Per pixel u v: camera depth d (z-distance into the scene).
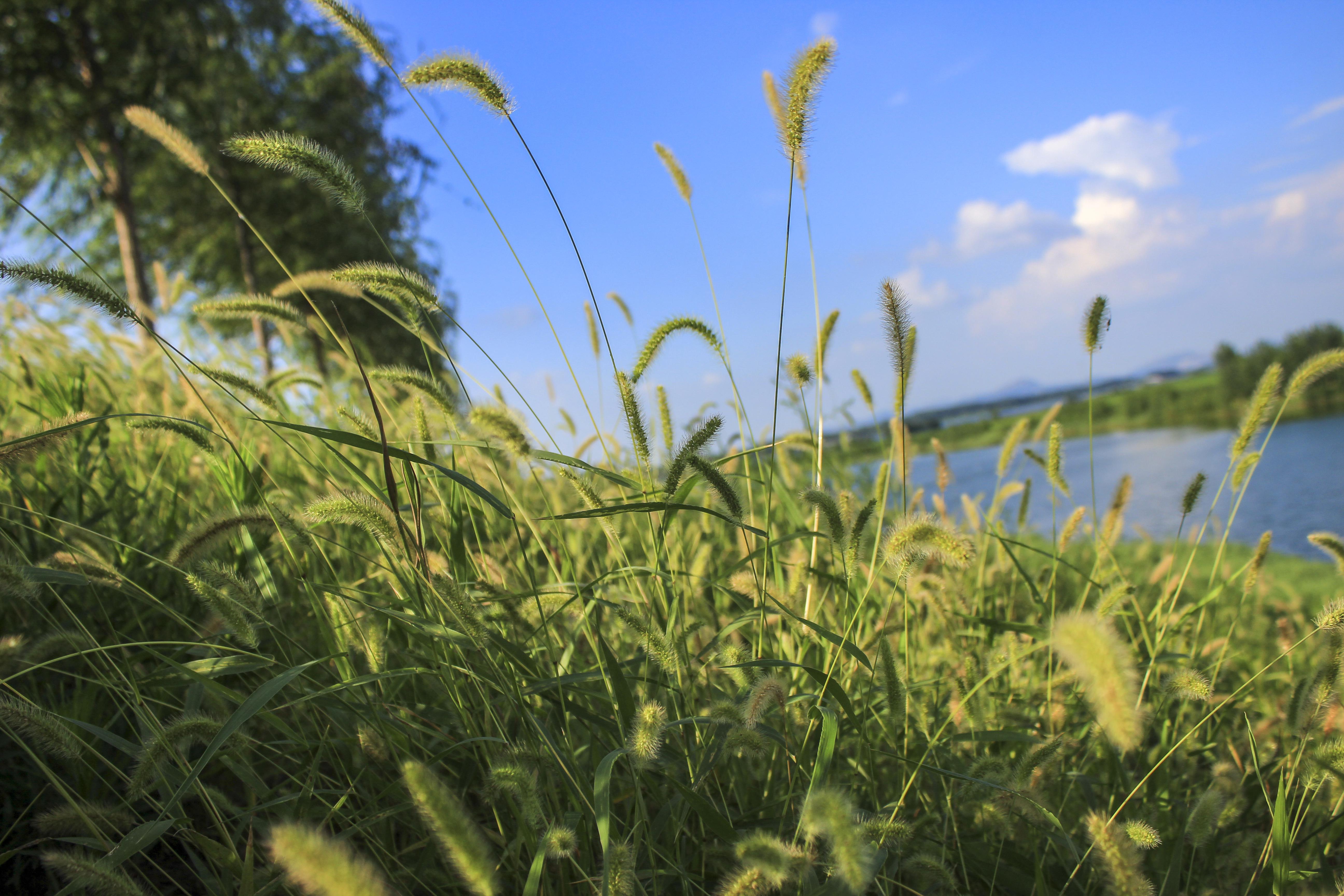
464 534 2.42
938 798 2.17
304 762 1.98
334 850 0.94
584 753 2.10
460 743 1.70
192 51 17.97
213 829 2.09
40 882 1.87
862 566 2.66
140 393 4.06
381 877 0.98
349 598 2.05
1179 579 2.88
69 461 3.02
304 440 2.99
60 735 1.57
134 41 16.38
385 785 1.89
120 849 1.44
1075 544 4.79
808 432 3.09
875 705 2.40
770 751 1.91
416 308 2.30
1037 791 1.97
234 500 2.47
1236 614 2.84
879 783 2.31
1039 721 2.56
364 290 2.24
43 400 3.80
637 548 3.46
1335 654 2.03
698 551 3.42
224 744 1.75
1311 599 5.13
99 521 2.76
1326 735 2.21
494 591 2.11
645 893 1.60
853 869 1.22
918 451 5.46
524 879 1.75
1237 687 3.34
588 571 3.19
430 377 2.27
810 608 2.46
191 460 3.67
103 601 2.54
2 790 1.97
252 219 19.44
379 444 1.77
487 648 1.84
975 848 2.01
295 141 2.05
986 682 2.51
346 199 2.11
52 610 2.49
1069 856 2.09
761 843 1.36
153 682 1.96
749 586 2.34
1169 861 2.11
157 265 4.83
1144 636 2.80
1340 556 2.30
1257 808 2.36
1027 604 3.29
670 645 1.89
